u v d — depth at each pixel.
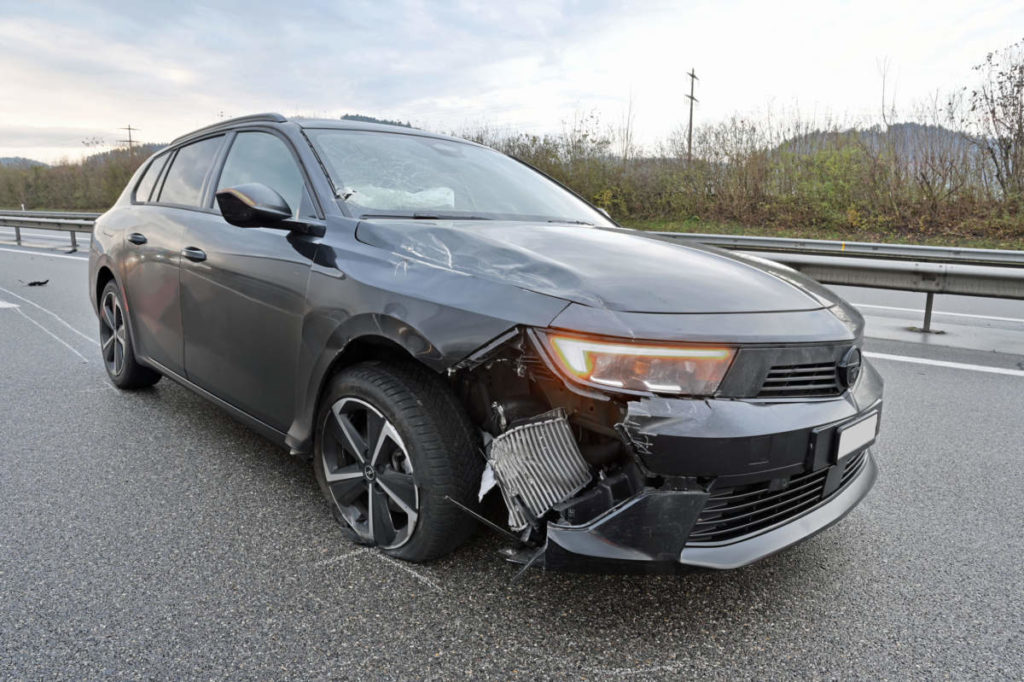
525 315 1.76
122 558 2.20
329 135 2.79
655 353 1.67
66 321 6.20
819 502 2.03
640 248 2.31
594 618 1.94
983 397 4.22
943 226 14.29
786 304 1.97
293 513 2.53
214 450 3.14
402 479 2.09
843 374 1.94
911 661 1.79
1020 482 2.98
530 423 1.80
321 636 1.83
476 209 2.73
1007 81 13.53
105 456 3.04
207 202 3.08
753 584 2.15
